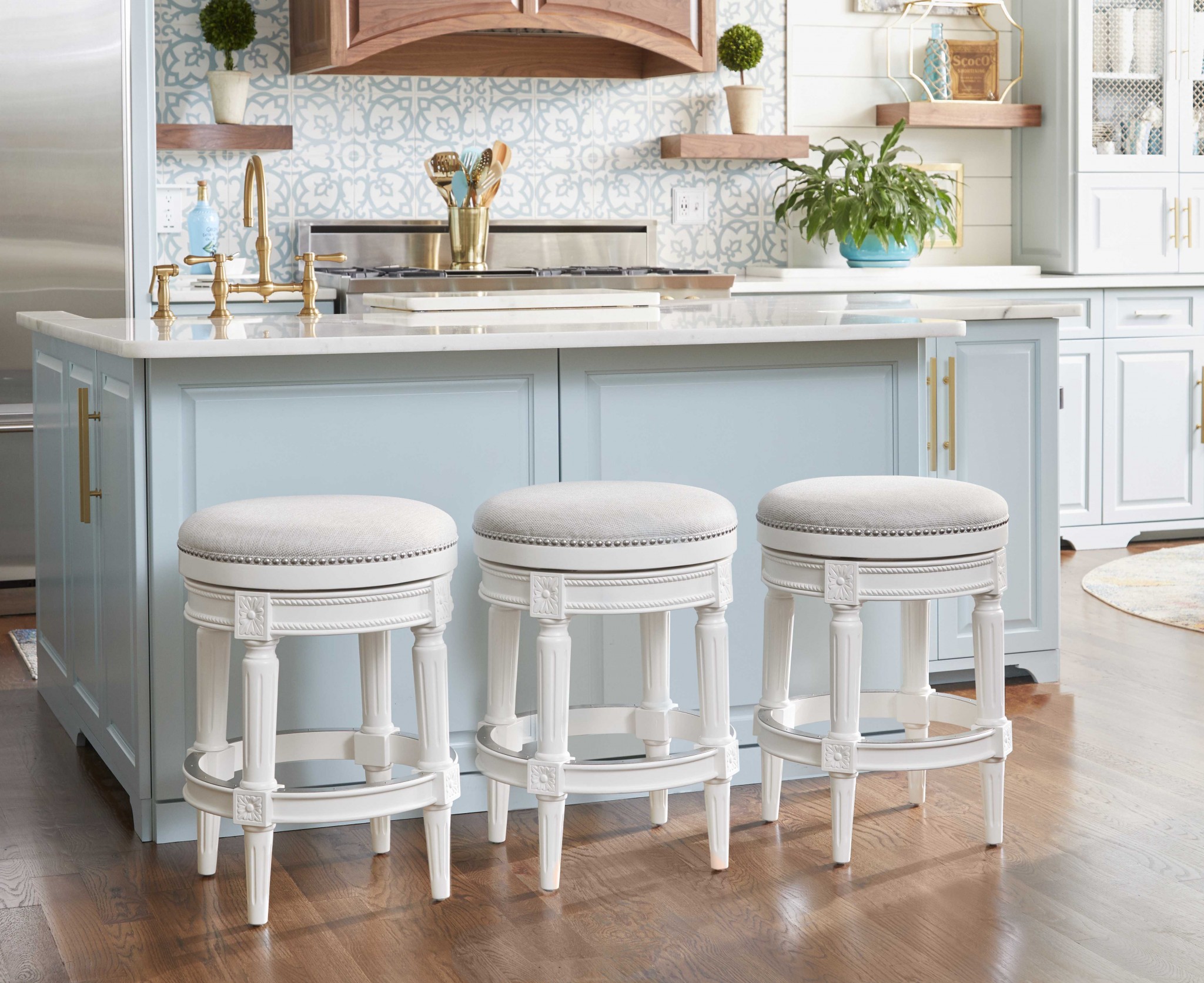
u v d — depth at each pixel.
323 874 2.26
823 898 2.15
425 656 2.10
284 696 2.45
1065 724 3.02
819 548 2.20
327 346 2.23
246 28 4.42
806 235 4.93
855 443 2.71
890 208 4.79
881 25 5.23
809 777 2.72
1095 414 4.93
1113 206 5.11
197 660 2.22
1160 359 4.99
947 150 5.36
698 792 2.64
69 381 2.83
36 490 3.29
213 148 4.39
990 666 2.28
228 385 2.35
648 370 2.57
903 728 2.78
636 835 2.42
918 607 2.50
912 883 2.20
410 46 4.67
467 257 4.51
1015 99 5.39
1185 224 5.19
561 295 3.06
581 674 2.62
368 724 2.32
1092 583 4.39
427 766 2.12
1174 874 2.21
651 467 2.59
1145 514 5.04
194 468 2.35
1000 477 3.34
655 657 2.39
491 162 4.42
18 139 4.04
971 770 2.74
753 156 4.88
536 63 4.79
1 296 4.09
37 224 4.07
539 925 2.07
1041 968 1.91
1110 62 5.08
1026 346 3.33
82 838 2.43
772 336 2.45
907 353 2.73
